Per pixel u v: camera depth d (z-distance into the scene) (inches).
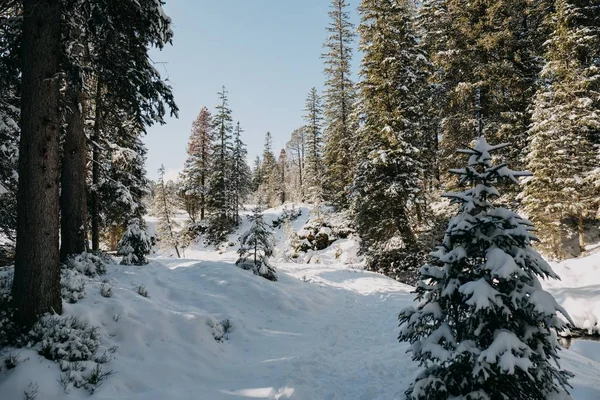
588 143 768.9
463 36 855.1
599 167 723.4
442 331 153.8
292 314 431.5
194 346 293.4
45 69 265.6
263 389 238.7
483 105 861.2
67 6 296.2
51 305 257.1
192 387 239.3
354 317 449.4
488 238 154.1
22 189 256.7
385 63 836.0
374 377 244.7
